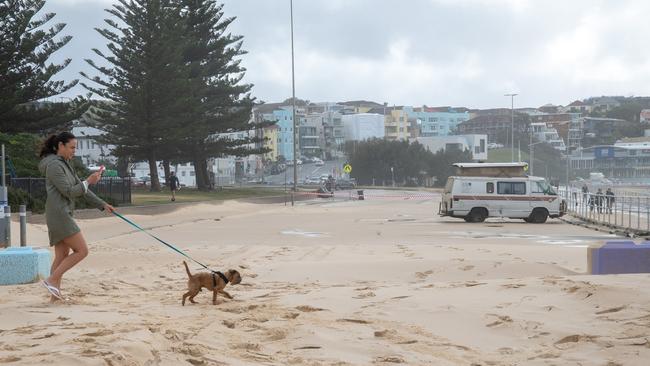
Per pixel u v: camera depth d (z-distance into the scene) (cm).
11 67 4356
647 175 16650
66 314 805
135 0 5753
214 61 6800
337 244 2208
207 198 5694
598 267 1255
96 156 11906
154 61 5703
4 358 554
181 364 576
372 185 13288
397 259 1614
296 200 6700
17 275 1145
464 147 14850
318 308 877
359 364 624
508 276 1348
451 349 697
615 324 764
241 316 821
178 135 5906
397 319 824
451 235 2691
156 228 2942
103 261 1529
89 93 4856
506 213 3716
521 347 711
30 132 4572
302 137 19675
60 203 898
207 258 1672
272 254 1786
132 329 686
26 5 4284
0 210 1878
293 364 612
